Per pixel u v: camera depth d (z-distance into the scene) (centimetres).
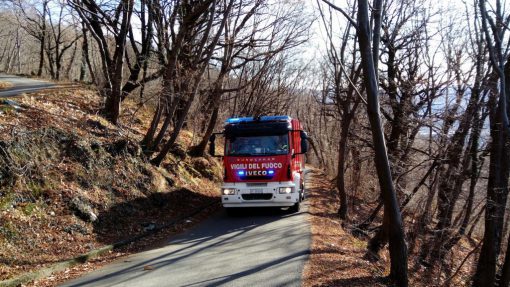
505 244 1741
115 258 928
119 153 1384
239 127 1403
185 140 2206
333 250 1018
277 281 738
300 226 1245
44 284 737
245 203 1351
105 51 1833
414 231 1741
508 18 1114
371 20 870
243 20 2073
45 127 1189
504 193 1191
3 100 1259
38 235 900
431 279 1555
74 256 878
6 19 5575
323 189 2556
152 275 783
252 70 3164
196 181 1855
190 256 922
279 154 1355
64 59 6106
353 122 2448
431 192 1736
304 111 5406
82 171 1181
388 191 804
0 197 909
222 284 721
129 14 1572
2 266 755
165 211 1365
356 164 2461
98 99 1798
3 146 992
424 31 2039
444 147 1650
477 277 1217
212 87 2189
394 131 2052
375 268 955
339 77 1773
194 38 1847
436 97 1778
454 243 1725
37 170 1042
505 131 1035
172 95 1582
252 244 1024
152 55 2081
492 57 980
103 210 1131
